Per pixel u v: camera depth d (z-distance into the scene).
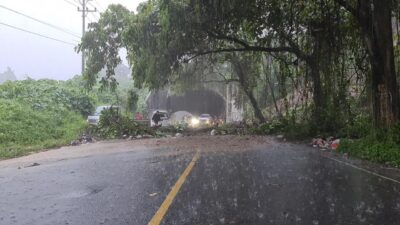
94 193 8.11
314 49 20.56
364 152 12.73
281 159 12.48
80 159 14.10
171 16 19.67
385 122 13.82
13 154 17.72
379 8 14.23
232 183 8.69
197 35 22.22
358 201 7.07
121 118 25.72
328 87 19.81
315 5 18.95
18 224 6.14
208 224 5.81
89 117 30.47
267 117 37.00
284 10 20.95
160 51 22.58
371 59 14.41
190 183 8.77
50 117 28.48
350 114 19.16
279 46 23.75
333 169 10.56
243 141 19.06
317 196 7.45
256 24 22.20
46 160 14.62
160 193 7.87
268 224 5.79
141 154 14.63
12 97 31.89
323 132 18.91
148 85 25.61
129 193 7.96
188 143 18.42
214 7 18.88
